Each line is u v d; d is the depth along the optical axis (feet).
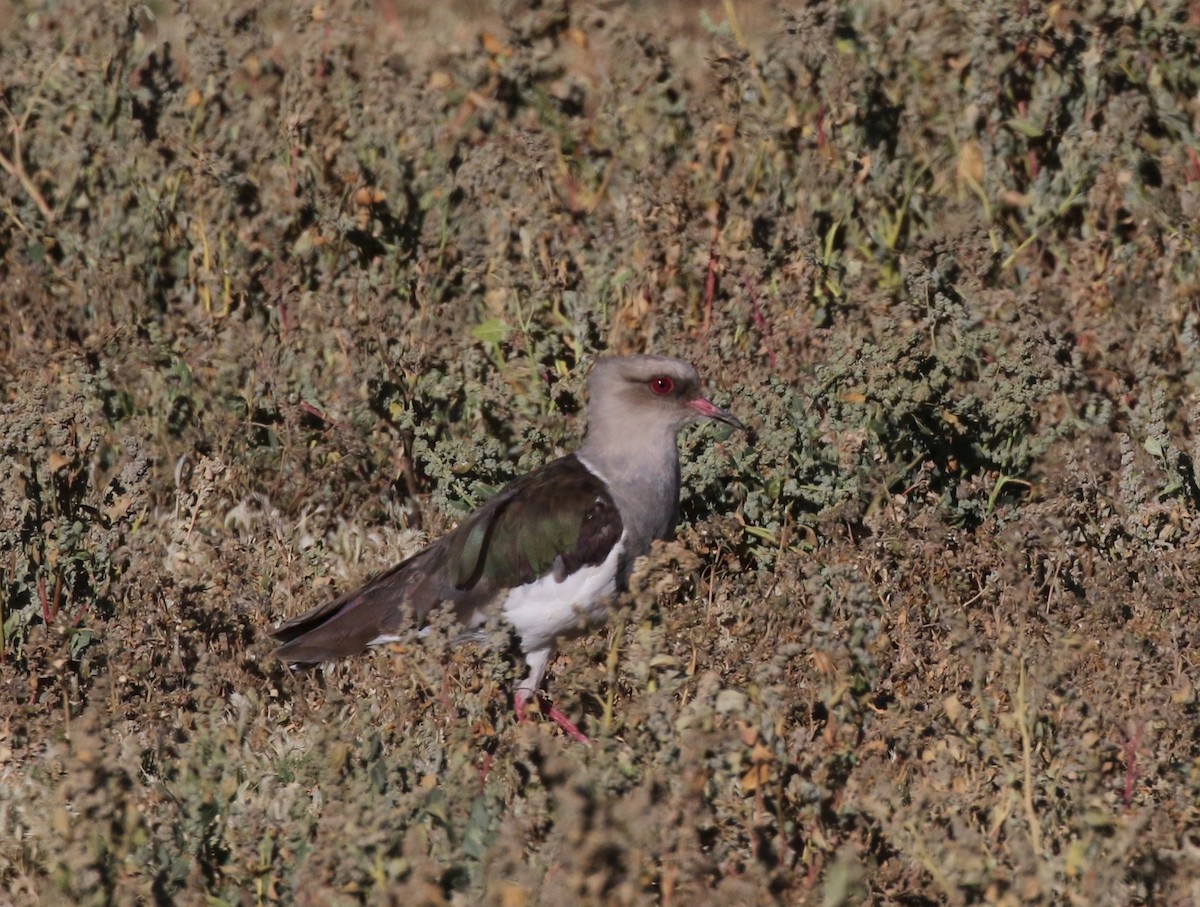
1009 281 62.44
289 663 45.01
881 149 66.69
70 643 44.16
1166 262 61.52
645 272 60.23
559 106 72.69
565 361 58.44
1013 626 42.16
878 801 33.78
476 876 31.89
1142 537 48.21
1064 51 66.13
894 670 41.78
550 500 45.60
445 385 56.70
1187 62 67.36
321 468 55.36
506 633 41.55
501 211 63.21
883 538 46.60
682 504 52.16
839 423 52.19
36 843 35.24
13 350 61.41
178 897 32.55
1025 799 34.45
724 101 66.90
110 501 50.85
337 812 33.17
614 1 74.54
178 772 37.52
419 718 40.86
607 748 34.63
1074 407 55.83
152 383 57.62
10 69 67.97
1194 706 38.40
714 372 56.70
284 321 60.44
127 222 65.10
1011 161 66.54
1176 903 32.86
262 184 65.77
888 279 62.44
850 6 69.41
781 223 61.87
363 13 73.72
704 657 41.52
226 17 70.95
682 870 31.07
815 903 32.07
